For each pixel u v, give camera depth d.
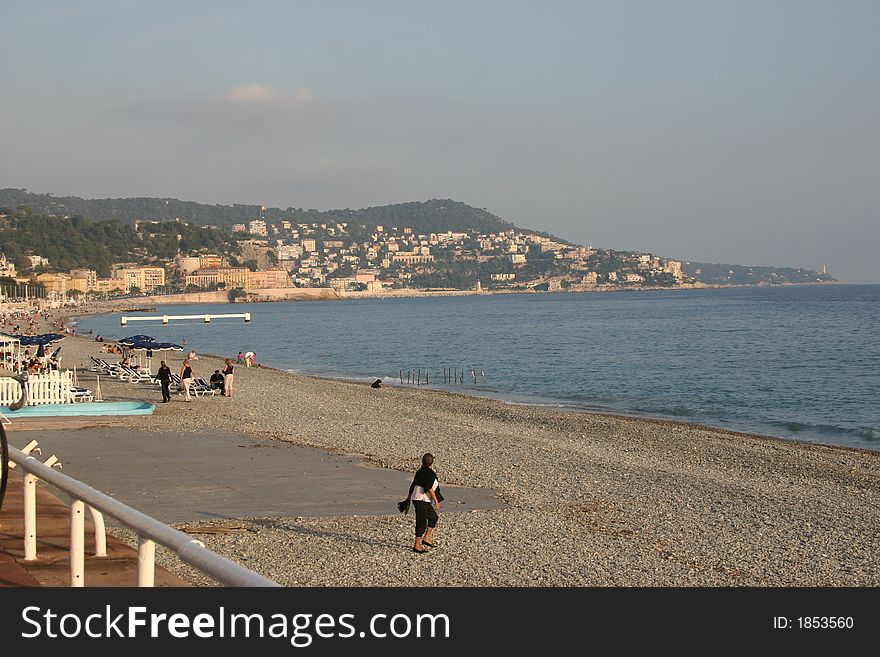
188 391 34.59
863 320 122.31
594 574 11.12
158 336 120.94
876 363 60.34
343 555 11.64
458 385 51.38
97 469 17.92
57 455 19.64
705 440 26.94
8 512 11.21
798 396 43.28
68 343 83.44
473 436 24.73
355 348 91.19
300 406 33.25
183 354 77.62
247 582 3.94
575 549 12.33
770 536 13.91
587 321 139.88
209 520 13.56
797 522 15.00
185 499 15.10
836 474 21.00
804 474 20.97
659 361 65.69
